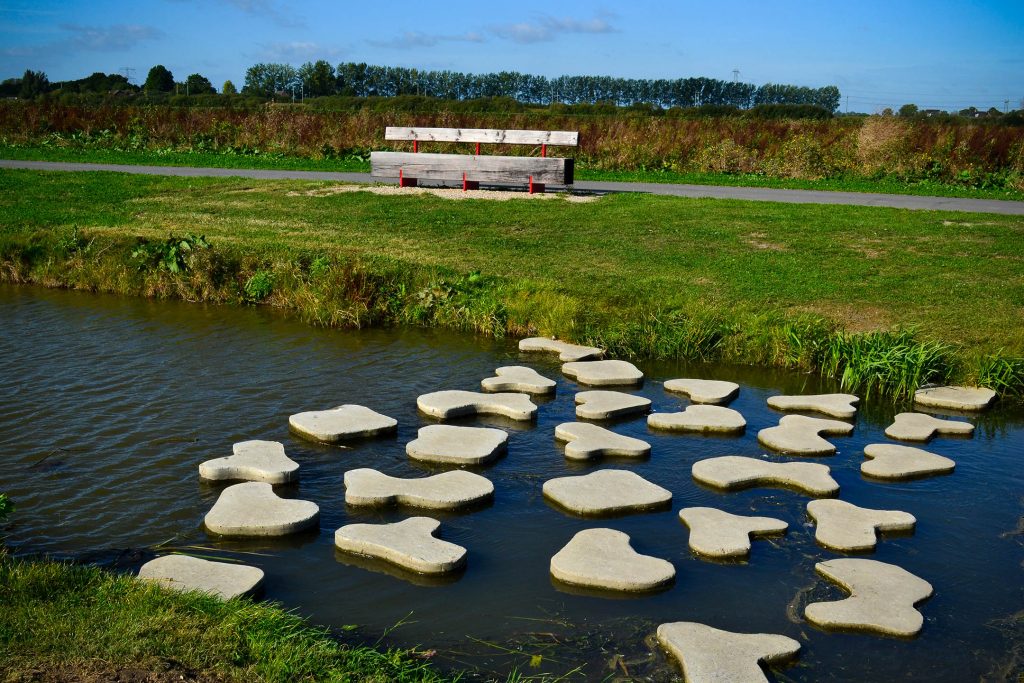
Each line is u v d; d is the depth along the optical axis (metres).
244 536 4.64
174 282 10.40
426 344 8.55
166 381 7.20
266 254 10.73
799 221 13.23
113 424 6.21
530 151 23.58
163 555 4.40
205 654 3.32
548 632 3.86
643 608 4.08
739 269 10.48
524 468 5.72
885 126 22.30
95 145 25.08
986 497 5.42
